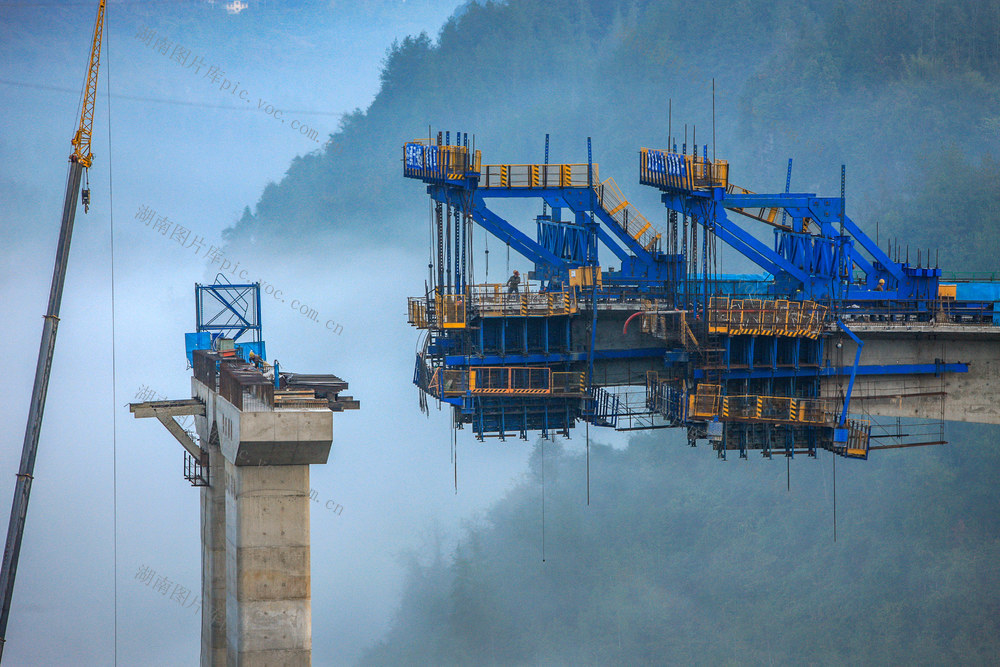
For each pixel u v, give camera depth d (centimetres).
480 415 6981
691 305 7212
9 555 7469
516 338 6988
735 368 6975
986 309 7688
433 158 7175
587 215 7775
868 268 7731
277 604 6156
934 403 7381
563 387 6988
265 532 6119
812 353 7225
